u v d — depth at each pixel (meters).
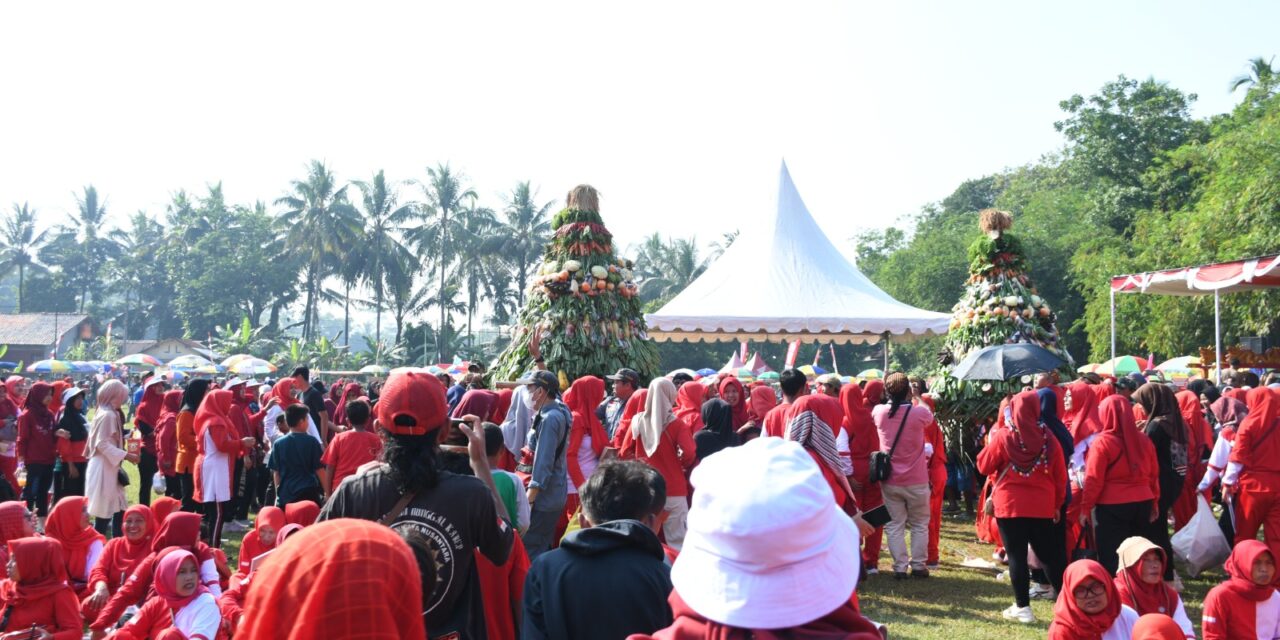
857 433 8.68
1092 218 43.62
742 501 1.90
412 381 3.39
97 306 98.12
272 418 12.23
